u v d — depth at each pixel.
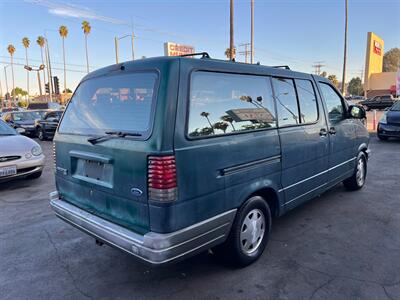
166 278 3.16
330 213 4.74
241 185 3.05
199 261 3.45
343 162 5.03
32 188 6.59
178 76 2.59
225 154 2.86
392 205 5.02
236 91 3.10
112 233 2.74
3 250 3.84
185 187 2.55
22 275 3.29
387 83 51.19
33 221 4.75
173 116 2.51
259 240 3.43
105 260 3.56
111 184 2.84
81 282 3.14
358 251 3.58
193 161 2.60
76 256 3.67
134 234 2.62
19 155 6.52
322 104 4.43
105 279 3.19
